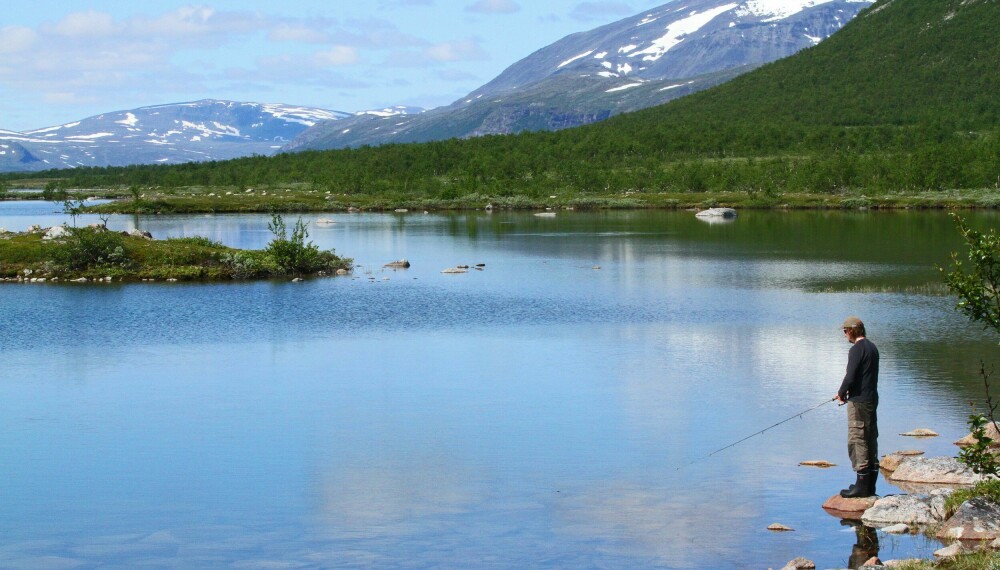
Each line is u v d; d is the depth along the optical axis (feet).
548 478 79.61
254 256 241.35
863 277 219.61
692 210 530.68
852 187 614.34
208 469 83.35
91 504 74.84
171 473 82.38
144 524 70.49
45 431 96.02
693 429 94.17
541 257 278.26
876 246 291.79
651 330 153.79
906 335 143.33
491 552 63.98
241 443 91.35
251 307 181.68
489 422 98.12
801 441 88.99
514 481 79.00
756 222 418.72
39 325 160.86
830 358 128.77
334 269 244.01
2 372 124.16
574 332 152.66
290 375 121.60
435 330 155.63
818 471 79.92
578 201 573.74
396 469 82.69
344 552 64.44
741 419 97.66
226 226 413.39
